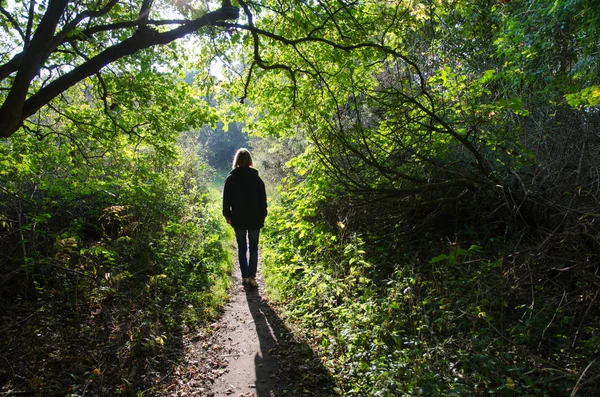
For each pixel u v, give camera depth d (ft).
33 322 14.08
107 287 16.11
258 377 11.92
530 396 8.28
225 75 20.24
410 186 20.29
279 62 19.48
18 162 18.98
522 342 10.84
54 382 10.95
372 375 10.39
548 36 19.58
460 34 26.78
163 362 12.71
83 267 17.65
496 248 16.92
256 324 15.97
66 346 12.87
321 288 15.94
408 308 13.71
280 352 13.43
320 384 11.22
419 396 8.95
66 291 16.56
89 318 14.99
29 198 19.95
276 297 18.61
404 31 20.07
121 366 11.80
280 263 23.25
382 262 17.90
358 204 19.35
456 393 8.53
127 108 19.44
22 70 9.45
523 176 18.85
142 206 25.50
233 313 17.33
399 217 19.43
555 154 17.57
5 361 11.68
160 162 21.80
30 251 17.28
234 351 13.71
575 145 16.63
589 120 16.44
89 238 23.27
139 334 13.39
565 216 14.34
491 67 24.03
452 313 12.25
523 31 20.31
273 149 41.83
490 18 26.37
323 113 19.38
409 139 19.70
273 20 18.12
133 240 21.74
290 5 16.65
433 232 20.06
